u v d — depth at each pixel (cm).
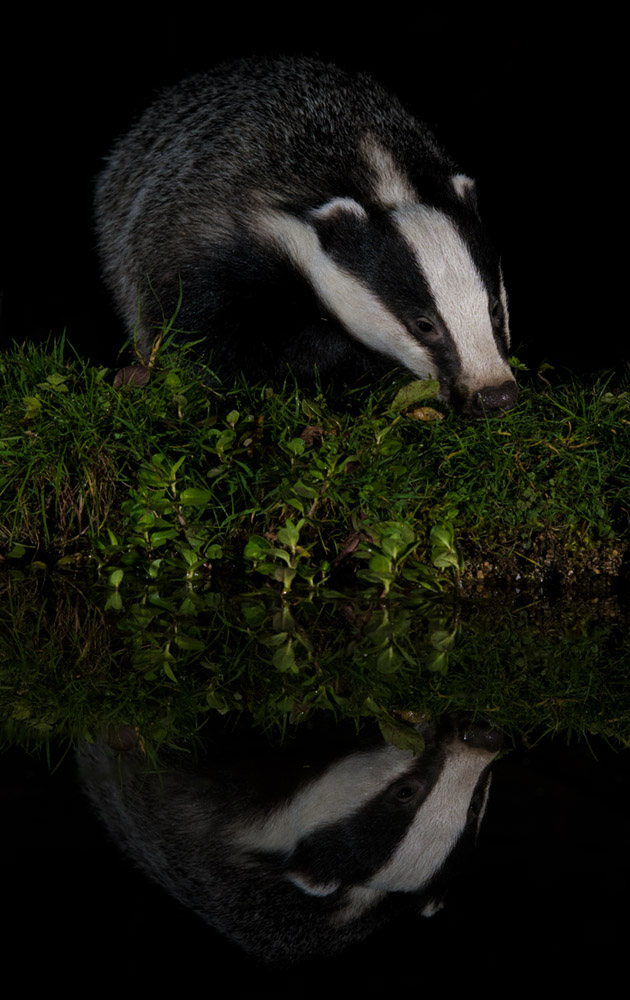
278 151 616
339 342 639
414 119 659
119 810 248
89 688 335
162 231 643
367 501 457
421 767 275
